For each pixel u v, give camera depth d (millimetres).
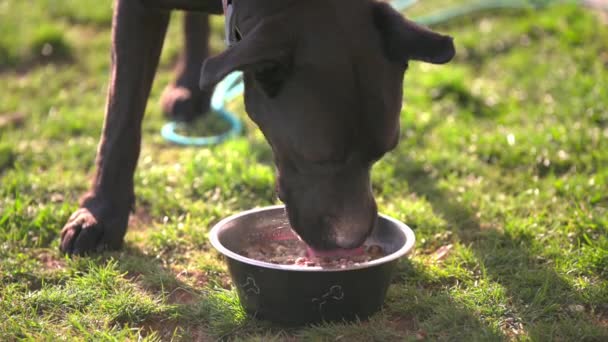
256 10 2971
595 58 6414
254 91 3039
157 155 5176
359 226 2891
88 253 3822
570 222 4062
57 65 6602
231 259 3150
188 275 3736
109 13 7438
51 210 4219
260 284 3119
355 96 2803
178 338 3213
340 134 2795
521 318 3281
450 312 3275
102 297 3441
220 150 5070
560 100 5750
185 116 5621
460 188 4562
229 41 3133
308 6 2885
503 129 5328
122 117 3875
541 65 6348
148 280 3605
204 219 4273
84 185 4656
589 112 5434
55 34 6797
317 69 2807
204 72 2568
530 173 4750
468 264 3754
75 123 5488
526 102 5832
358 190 2891
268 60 2705
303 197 2969
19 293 3518
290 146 2900
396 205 4371
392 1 7762
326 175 2885
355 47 2842
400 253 3109
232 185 4605
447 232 4051
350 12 2910
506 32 6984
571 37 6766
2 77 6422
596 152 4848
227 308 3330
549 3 7547
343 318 3174
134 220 4324
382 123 2828
